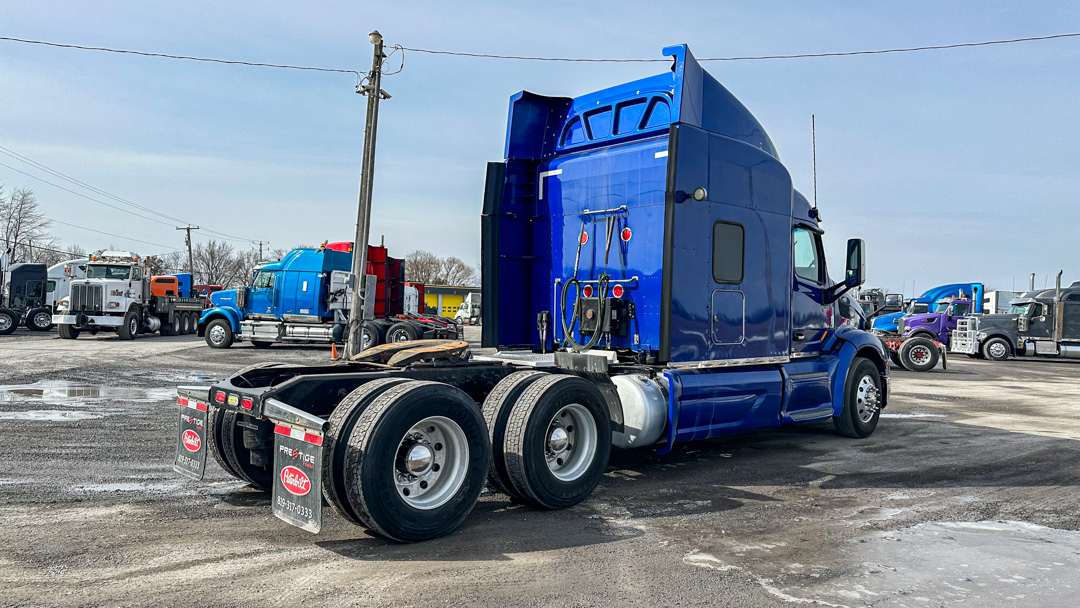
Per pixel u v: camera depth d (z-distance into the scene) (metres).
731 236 6.91
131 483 5.91
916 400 13.16
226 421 5.52
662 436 6.35
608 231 6.88
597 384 6.46
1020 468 7.25
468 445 4.86
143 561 4.14
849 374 8.63
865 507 5.69
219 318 22.98
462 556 4.36
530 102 7.54
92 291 26.02
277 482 4.56
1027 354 26.03
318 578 3.94
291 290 22.34
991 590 3.96
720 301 6.79
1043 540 4.89
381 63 18.28
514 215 7.58
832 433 9.24
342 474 4.38
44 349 20.78
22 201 60.03
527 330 7.66
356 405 4.53
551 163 7.53
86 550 4.29
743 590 3.90
